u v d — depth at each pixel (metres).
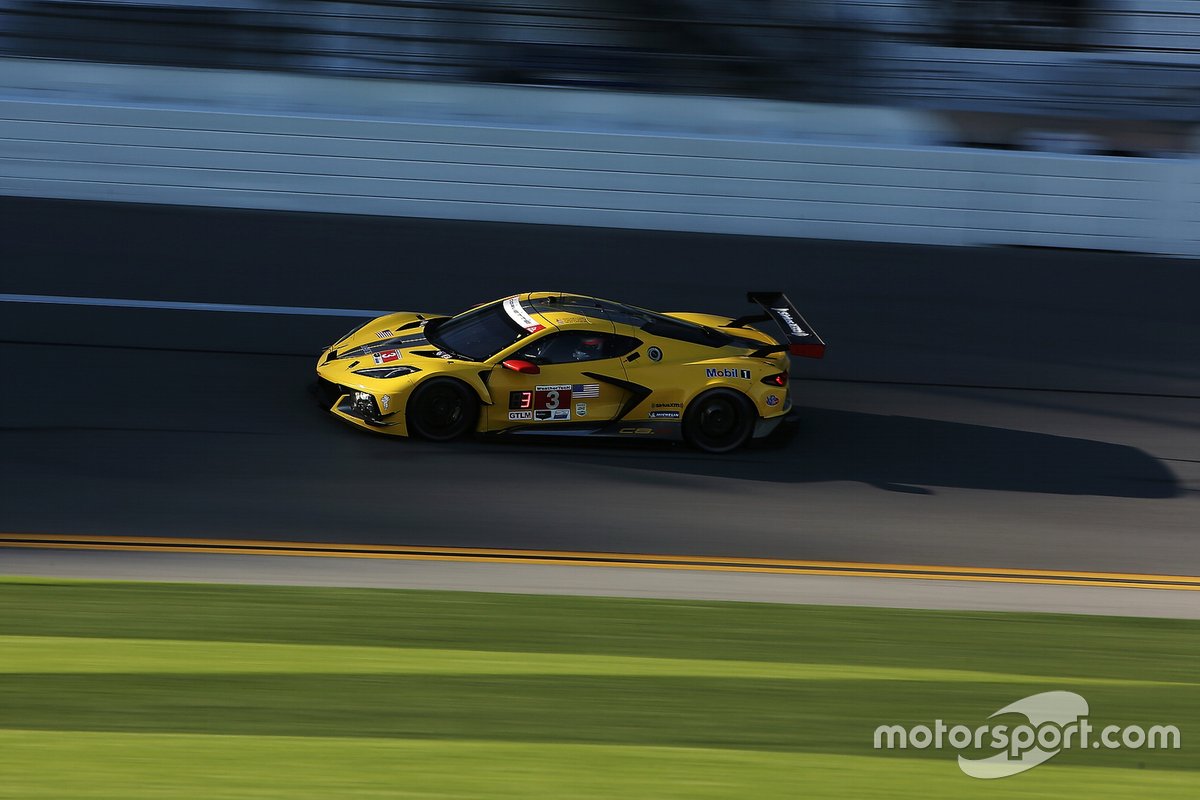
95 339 36.53
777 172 54.06
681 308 44.50
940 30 57.66
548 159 53.69
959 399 36.84
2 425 29.38
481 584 22.69
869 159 53.84
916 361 40.06
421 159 53.38
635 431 30.19
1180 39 58.38
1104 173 53.94
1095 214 54.38
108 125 51.97
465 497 26.97
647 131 55.53
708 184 54.19
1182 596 24.67
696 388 30.19
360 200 53.56
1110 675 20.39
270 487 26.75
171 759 15.75
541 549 24.72
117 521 24.53
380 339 31.64
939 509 28.62
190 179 52.81
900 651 20.81
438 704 17.70
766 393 30.70
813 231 54.72
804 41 57.94
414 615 21.00
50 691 17.44
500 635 20.36
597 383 29.66
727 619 21.77
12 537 23.36
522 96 55.12
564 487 27.95
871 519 27.70
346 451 28.97
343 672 18.58
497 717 17.41
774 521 27.14
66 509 24.94
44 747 15.88
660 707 18.05
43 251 44.97
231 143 52.56
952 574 25.03
